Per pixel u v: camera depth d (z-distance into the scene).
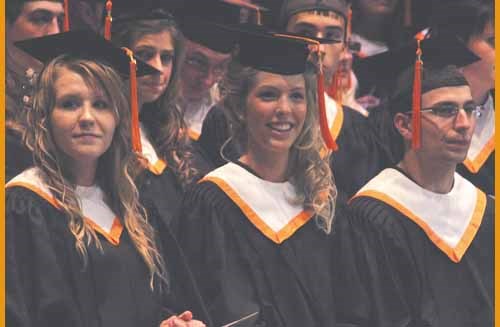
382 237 18.36
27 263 16.09
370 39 21.45
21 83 18.05
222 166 18.14
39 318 16.02
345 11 19.58
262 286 17.70
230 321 17.44
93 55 16.41
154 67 17.73
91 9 18.91
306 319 17.80
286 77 17.50
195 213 17.83
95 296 16.30
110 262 16.39
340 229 18.33
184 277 17.31
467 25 20.34
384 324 18.17
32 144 16.25
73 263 16.22
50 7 18.39
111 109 16.20
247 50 17.61
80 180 16.44
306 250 17.98
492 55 20.33
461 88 18.31
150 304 16.70
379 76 19.22
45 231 16.12
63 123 16.02
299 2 19.41
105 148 16.22
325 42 18.08
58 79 16.08
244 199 17.88
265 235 17.84
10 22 18.28
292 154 18.00
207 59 19.31
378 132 19.56
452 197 18.77
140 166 17.27
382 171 18.91
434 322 18.31
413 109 18.33
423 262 18.47
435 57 18.50
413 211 18.56
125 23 17.97
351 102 20.77
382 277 18.30
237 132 17.98
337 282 18.19
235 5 19.53
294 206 18.02
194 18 19.09
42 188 16.23
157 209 17.45
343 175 19.48
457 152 18.36
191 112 19.50
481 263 18.73
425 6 21.22
